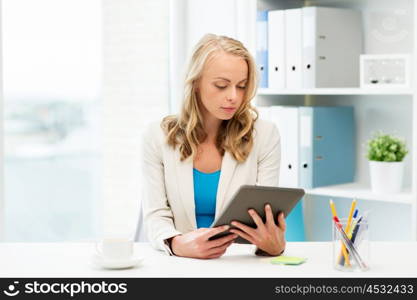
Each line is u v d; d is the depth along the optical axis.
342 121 3.37
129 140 3.90
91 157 4.35
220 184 2.31
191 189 2.32
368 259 1.75
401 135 3.30
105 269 1.78
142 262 1.87
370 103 3.41
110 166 3.96
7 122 4.41
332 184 3.33
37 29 4.24
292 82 3.28
